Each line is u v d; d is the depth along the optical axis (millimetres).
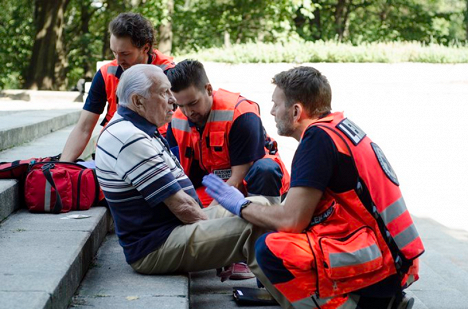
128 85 3227
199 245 3211
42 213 3977
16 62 26016
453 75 13242
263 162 3830
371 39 25953
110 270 3443
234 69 13297
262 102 13289
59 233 3490
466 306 3773
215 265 3275
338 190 2893
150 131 3256
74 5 26828
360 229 2887
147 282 3225
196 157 4027
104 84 4395
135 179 3174
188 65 3730
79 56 27531
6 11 27297
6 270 2807
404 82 13305
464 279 4477
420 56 13594
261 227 3164
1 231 3520
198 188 4164
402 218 2906
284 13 20094
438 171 9656
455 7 30562
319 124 2928
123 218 3324
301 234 2947
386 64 13258
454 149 11758
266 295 3412
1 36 25922
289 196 2930
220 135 3857
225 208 3225
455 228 6328
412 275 3027
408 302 2979
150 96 3227
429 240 5820
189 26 24625
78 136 4406
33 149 5973
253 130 3867
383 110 13352
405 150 11633
